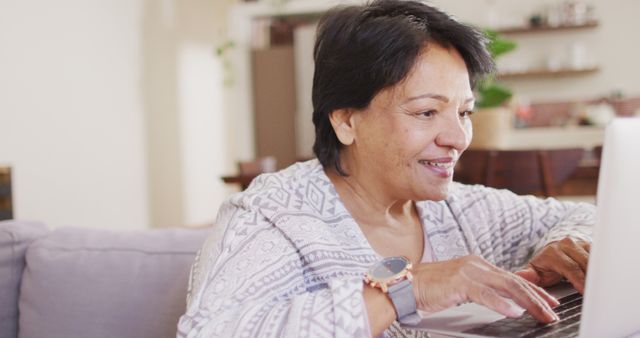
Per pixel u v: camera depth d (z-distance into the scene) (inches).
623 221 26.9
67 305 48.4
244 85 257.9
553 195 112.5
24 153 171.3
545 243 45.3
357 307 30.8
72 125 189.9
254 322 31.8
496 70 41.1
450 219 46.2
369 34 37.8
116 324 47.6
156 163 236.2
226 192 297.6
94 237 52.1
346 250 39.9
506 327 31.4
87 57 198.1
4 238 51.0
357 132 40.2
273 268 35.8
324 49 40.4
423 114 37.7
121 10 217.0
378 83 37.7
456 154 38.4
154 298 47.9
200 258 38.7
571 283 39.6
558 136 251.4
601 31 260.7
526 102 268.1
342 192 43.3
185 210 258.4
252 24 261.1
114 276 48.9
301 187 41.6
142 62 228.4
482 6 264.1
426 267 33.0
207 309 33.6
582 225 45.8
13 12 168.9
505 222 48.7
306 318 30.6
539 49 266.4
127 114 218.5
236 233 37.1
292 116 255.8
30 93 173.9
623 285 28.2
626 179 26.5
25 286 50.0
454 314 33.6
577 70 255.6
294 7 251.6
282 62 255.6
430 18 38.2
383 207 43.0
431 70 37.1
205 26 277.4
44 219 177.9
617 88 261.0
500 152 112.4
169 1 248.4
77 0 194.2
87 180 196.2
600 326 28.3
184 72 259.3
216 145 286.4
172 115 249.3
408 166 38.5
